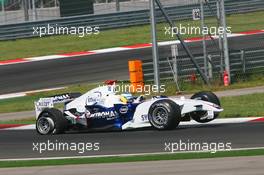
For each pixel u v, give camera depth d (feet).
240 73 259.60
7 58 344.69
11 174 119.03
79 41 375.04
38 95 262.88
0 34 383.65
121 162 127.34
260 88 241.14
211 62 252.62
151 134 162.81
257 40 340.39
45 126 176.14
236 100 215.72
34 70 313.53
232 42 339.16
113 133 170.50
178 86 248.32
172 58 252.42
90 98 175.83
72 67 313.32
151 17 230.27
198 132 161.27
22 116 220.23
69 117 176.86
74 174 115.75
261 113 188.34
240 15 421.18
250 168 111.75
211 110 167.84
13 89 279.69
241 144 141.69
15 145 161.89
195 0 443.73
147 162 124.77
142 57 323.16
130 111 169.89
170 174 110.83
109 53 339.77
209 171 111.24
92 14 404.98
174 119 163.63
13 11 456.86
